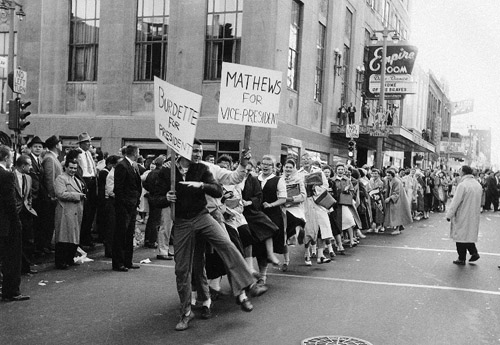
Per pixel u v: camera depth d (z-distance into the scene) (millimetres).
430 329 6297
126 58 24922
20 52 26531
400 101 46625
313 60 29000
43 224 9930
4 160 7121
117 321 6270
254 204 8133
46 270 9102
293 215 9516
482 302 7723
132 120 24594
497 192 28703
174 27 24453
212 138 23688
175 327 6074
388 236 15750
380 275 9570
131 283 8266
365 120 38500
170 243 11688
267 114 8531
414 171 22453
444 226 19250
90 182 11039
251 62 23391
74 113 25797
